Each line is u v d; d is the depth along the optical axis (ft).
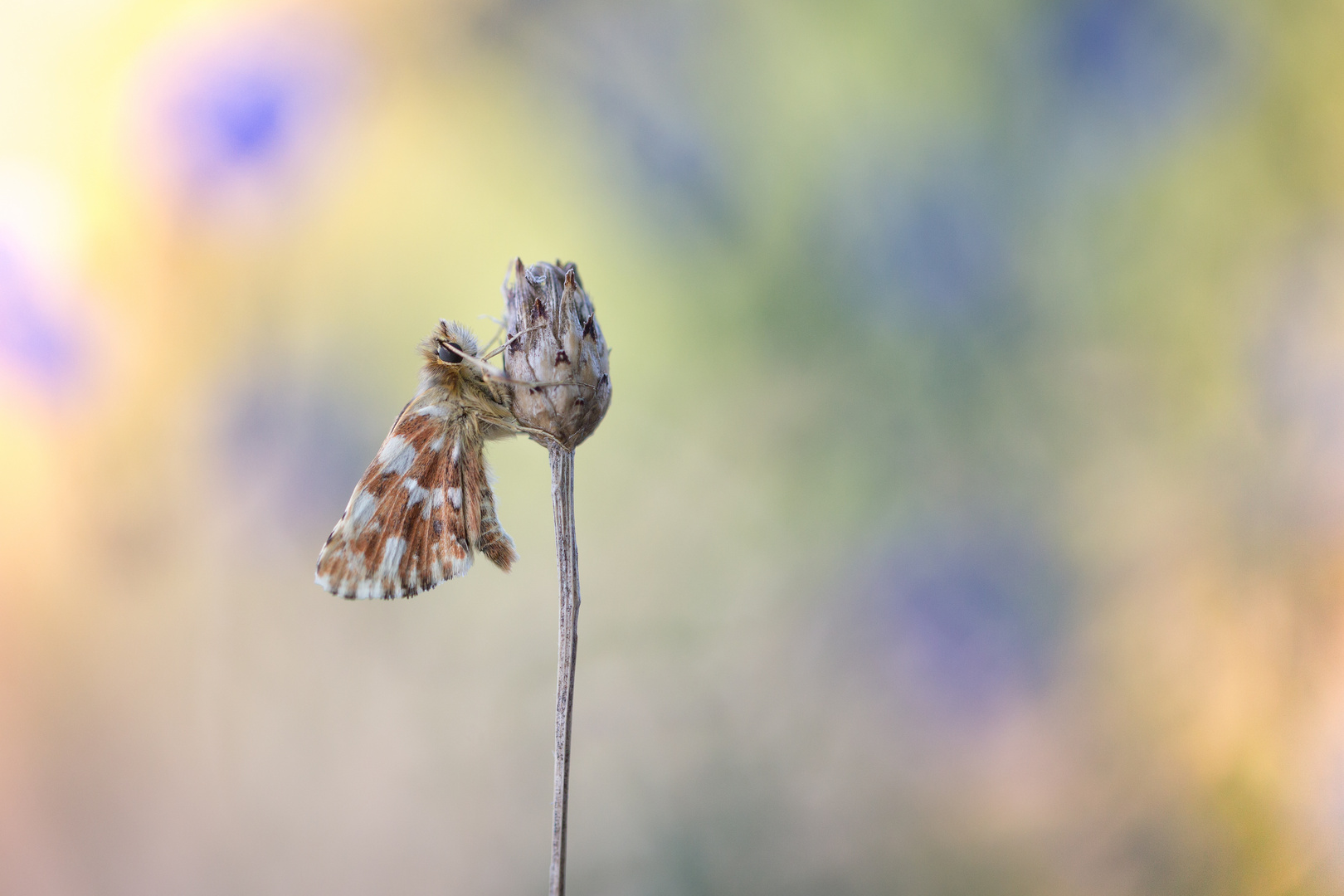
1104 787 1.14
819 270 1.26
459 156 1.31
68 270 1.27
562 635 0.91
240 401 1.32
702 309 1.28
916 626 1.23
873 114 1.24
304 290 1.32
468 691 1.31
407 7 1.30
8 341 1.24
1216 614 1.14
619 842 1.24
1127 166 1.20
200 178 1.30
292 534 1.32
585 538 1.30
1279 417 1.14
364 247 1.33
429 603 1.33
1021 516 1.22
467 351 0.93
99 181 1.29
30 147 1.28
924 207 1.24
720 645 1.27
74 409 1.28
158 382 1.30
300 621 1.32
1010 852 1.15
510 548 0.94
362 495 0.93
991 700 1.20
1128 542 1.19
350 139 1.32
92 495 1.29
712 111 1.27
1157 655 1.16
